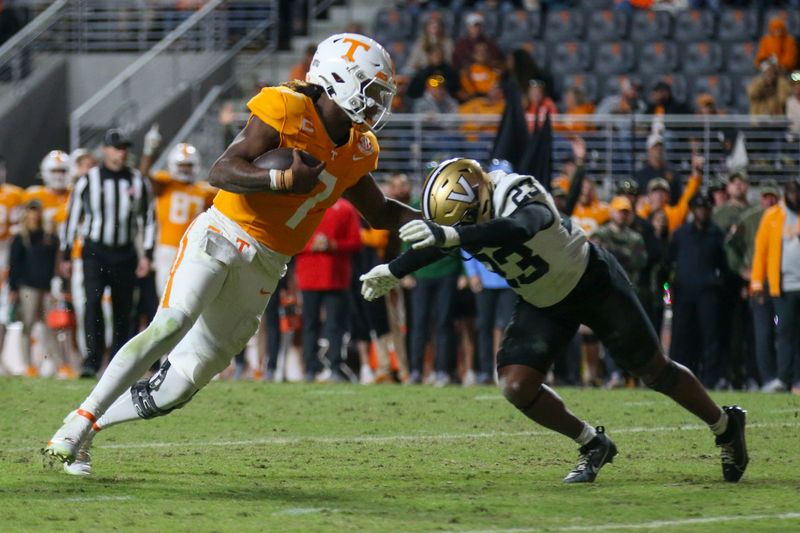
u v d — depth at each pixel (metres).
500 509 18.05
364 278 20.14
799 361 42.56
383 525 16.64
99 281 41.94
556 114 54.06
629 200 43.38
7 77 65.25
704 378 43.88
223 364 20.42
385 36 62.75
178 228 44.47
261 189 18.73
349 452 24.64
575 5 63.94
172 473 21.55
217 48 64.19
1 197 49.53
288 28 65.00
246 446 25.41
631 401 34.84
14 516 17.09
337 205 42.78
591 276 20.41
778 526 16.80
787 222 41.62
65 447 19.75
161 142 60.12
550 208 19.81
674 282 44.03
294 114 19.06
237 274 19.80
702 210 43.47
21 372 49.03
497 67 55.72
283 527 16.44
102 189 41.88
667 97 54.91
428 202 19.33
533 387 20.77
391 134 54.28
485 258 20.27
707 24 62.44
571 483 20.88
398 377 46.22
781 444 26.11
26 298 47.47
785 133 53.56
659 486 20.53
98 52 65.75
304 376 43.06
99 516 17.16
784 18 62.56
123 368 19.70
